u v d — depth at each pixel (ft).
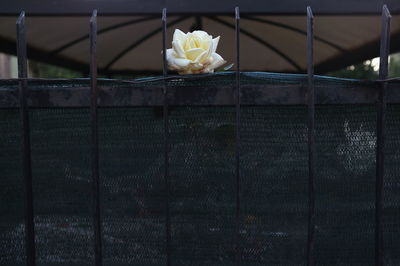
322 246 4.52
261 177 4.50
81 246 4.55
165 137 4.41
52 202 4.53
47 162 4.51
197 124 4.49
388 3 5.91
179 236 4.53
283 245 4.52
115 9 5.98
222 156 4.50
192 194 4.52
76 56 13.08
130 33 11.30
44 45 11.16
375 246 4.47
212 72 4.52
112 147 4.50
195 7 6.03
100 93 4.42
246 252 4.52
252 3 6.03
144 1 6.00
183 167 4.51
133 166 4.51
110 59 13.62
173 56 4.50
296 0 6.00
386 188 4.49
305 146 4.48
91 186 4.52
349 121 4.47
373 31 9.18
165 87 4.39
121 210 4.53
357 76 20.01
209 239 4.52
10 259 4.55
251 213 4.51
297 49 12.69
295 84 4.43
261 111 4.47
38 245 4.55
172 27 11.17
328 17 8.58
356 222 4.50
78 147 4.51
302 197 4.50
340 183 4.49
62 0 5.96
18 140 4.50
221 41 12.28
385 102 4.36
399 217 4.50
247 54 13.38
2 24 8.63
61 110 4.49
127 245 4.54
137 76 15.49
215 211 4.52
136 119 4.49
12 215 4.54
